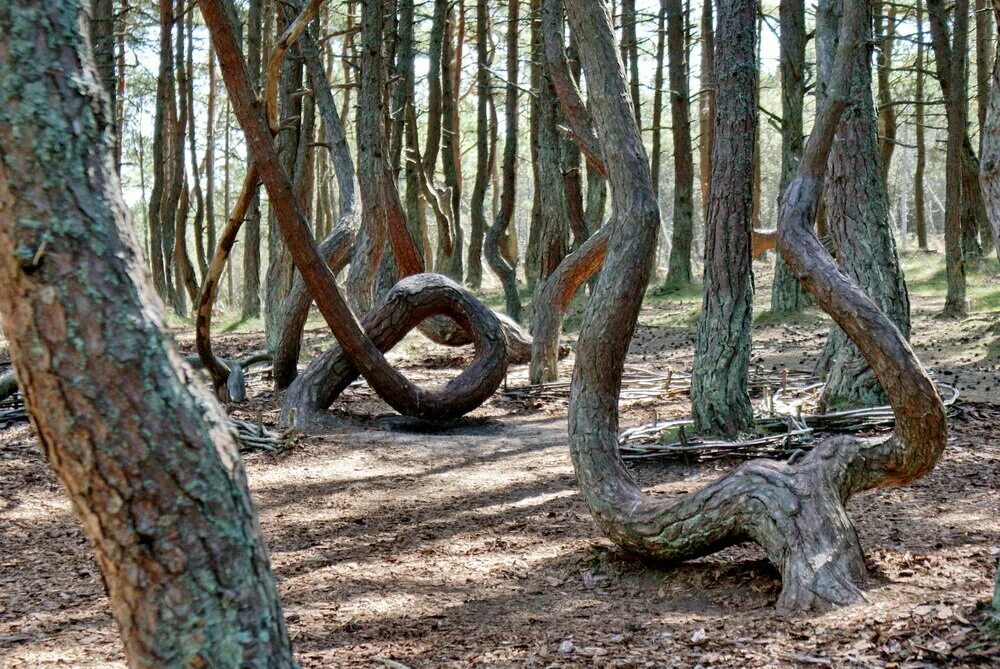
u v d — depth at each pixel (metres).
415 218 23.80
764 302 23.88
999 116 4.03
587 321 5.48
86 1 2.41
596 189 24.25
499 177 46.69
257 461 8.90
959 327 17.00
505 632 4.47
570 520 6.64
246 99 8.62
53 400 2.25
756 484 4.78
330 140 15.37
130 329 2.29
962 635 3.79
